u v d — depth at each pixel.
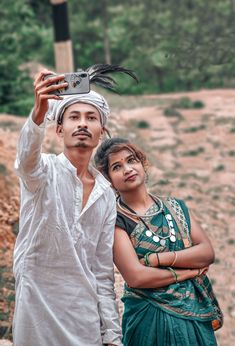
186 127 13.88
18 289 3.85
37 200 3.75
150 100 15.61
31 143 3.61
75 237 3.83
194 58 11.05
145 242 4.06
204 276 4.13
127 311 4.08
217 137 13.43
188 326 3.95
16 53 13.59
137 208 4.16
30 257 3.80
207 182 11.46
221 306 7.92
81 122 3.84
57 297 3.80
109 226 3.96
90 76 4.00
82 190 3.85
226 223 10.15
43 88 3.62
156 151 12.62
